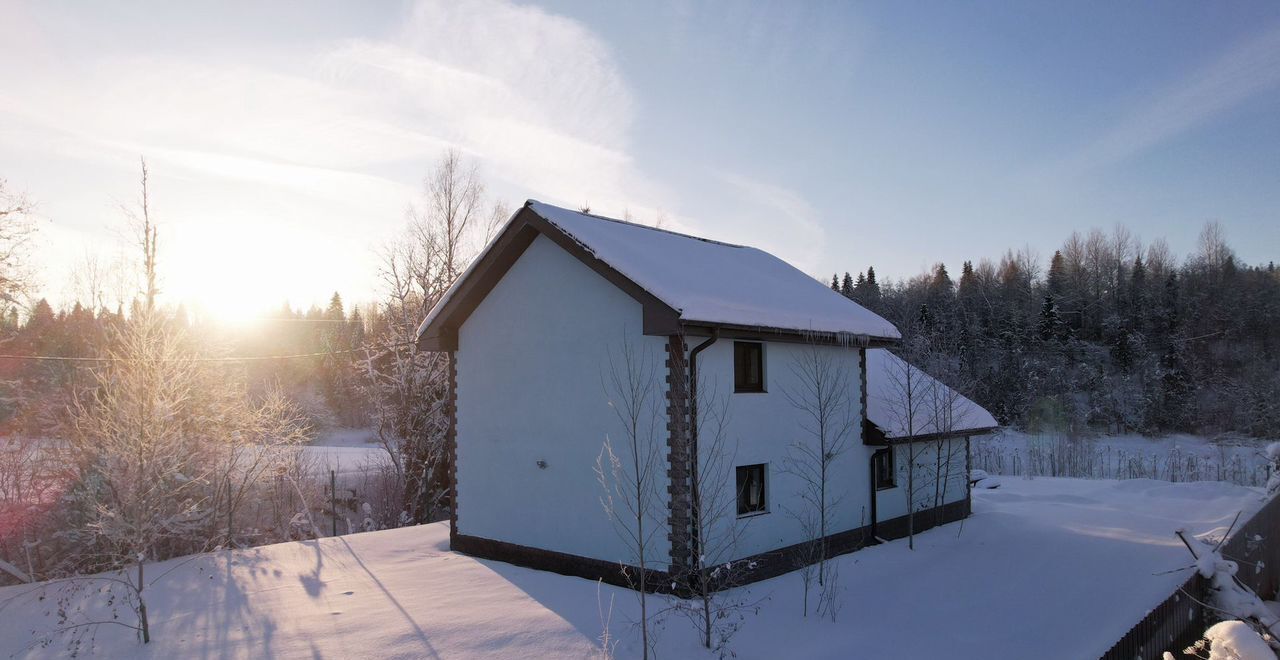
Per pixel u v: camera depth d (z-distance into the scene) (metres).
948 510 18.73
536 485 14.02
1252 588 14.17
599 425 12.90
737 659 9.13
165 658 8.91
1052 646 9.94
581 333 13.31
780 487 13.60
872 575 13.21
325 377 55.91
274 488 22.48
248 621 10.31
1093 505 22.06
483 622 10.12
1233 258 67.19
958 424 18.05
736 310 12.31
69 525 16.41
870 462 16.14
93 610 11.03
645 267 12.46
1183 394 50.66
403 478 29.42
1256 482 30.58
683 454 11.57
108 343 20.11
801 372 14.50
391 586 12.23
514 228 14.01
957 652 9.65
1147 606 11.64
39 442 17.69
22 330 25.09
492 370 15.13
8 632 10.11
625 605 10.98
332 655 8.96
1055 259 72.75
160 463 11.86
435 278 31.20
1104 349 58.06
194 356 15.25
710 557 11.75
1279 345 53.78
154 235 24.00
